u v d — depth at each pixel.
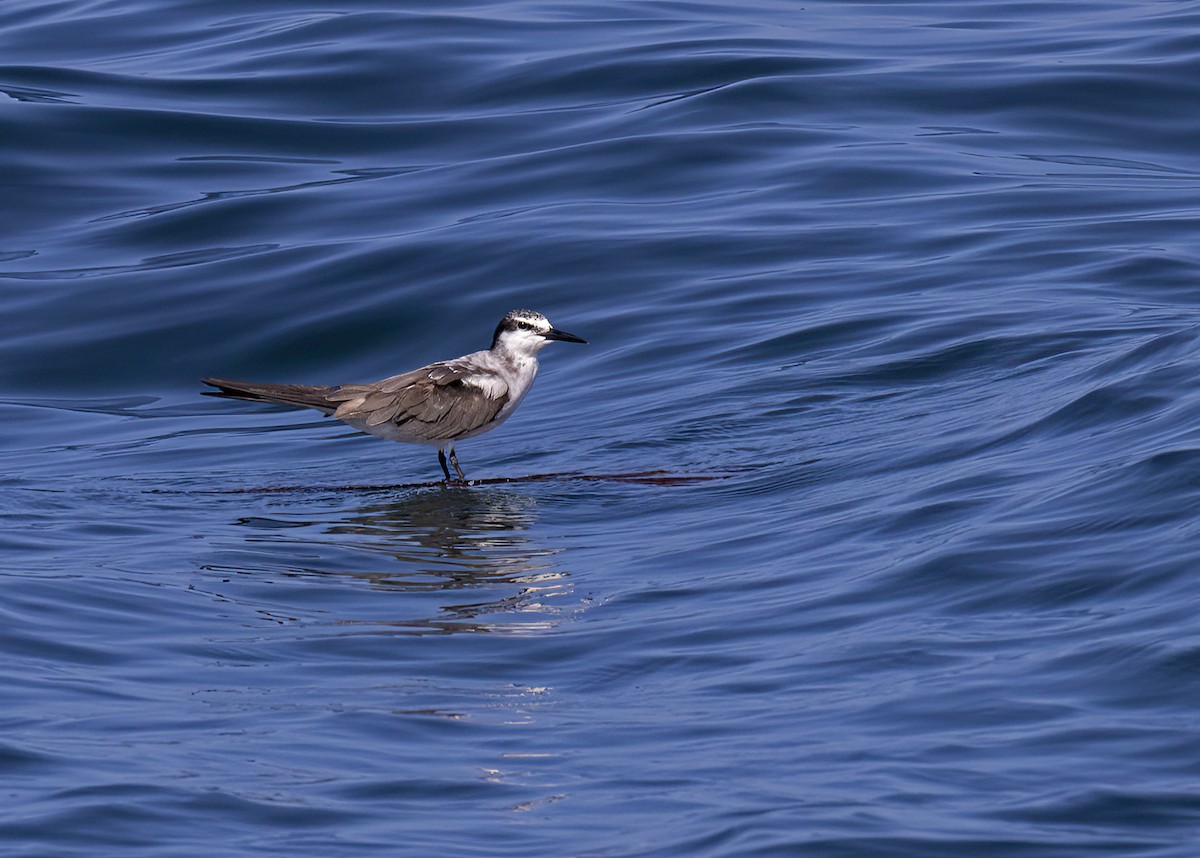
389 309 22.20
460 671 10.64
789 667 10.09
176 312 22.53
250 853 7.80
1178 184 24.39
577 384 19.64
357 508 15.55
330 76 29.77
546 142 26.83
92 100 28.69
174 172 26.47
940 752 8.52
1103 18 32.12
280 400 16.28
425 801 8.42
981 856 7.42
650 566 12.96
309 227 24.53
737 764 8.66
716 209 24.11
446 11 33.06
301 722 9.64
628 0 34.38
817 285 21.39
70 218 25.17
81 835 7.95
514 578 12.90
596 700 9.98
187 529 14.82
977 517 12.37
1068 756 8.31
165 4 34.41
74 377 21.31
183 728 9.52
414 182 25.80
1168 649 9.23
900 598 11.06
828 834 7.67
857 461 15.23
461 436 16.64
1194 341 15.41
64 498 16.16
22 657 10.82
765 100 27.64
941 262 21.86
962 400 16.83
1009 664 9.54
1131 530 11.21
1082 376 16.23
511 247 23.20
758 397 18.03
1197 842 7.43
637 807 8.22
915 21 32.78
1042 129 26.66
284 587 12.77
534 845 7.84
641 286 21.92
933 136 26.41
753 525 13.79
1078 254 21.70
